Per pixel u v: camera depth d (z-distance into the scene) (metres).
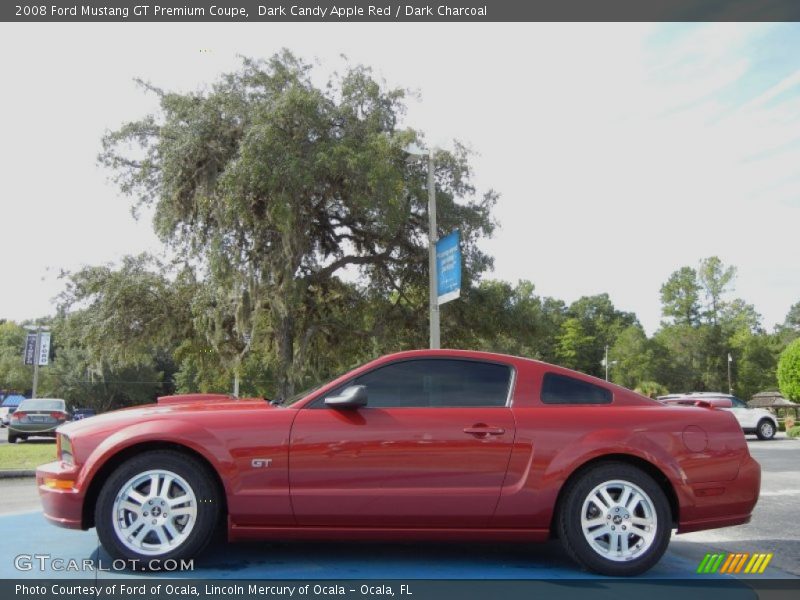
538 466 4.46
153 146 22.25
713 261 87.56
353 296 24.69
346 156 19.53
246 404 4.94
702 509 4.53
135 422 4.49
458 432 4.48
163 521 4.32
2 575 4.23
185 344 25.52
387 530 4.41
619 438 4.53
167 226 21.12
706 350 82.88
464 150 23.69
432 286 15.05
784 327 113.75
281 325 22.58
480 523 4.46
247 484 4.33
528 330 25.36
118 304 22.97
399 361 4.82
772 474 11.52
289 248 19.86
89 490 4.38
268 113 19.70
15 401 71.50
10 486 9.77
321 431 4.43
